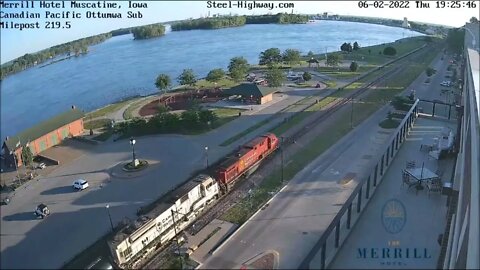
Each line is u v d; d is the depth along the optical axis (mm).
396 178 54438
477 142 38312
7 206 52500
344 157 63312
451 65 137500
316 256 39562
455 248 36156
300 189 53656
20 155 64438
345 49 174375
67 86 118750
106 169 61562
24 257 41875
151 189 54562
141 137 74562
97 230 45938
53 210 50781
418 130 73812
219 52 199625
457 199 46531
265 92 96625
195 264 40031
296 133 74438
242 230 45000
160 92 112188
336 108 89938
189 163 62281
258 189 54281
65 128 74438
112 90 120812
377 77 122250
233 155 57656
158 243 42688
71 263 40719
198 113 79125
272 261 39344
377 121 80438
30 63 118312
